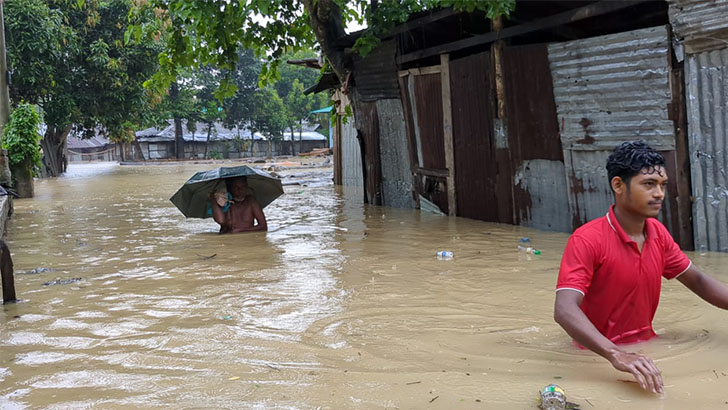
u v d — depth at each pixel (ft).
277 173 89.35
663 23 27.45
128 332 14.70
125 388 11.12
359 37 38.83
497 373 11.19
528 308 15.67
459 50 36.35
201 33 40.52
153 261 24.39
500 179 31.50
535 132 28.84
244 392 10.73
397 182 41.29
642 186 10.85
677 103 22.75
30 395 10.93
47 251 27.78
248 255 25.07
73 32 101.35
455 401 10.03
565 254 11.37
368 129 42.70
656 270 11.69
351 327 14.52
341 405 10.05
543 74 27.76
